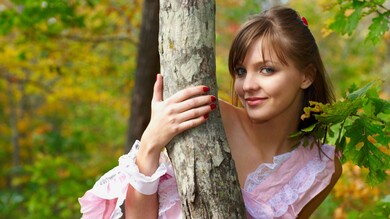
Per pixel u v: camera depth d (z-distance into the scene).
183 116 1.95
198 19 1.94
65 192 6.16
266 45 2.22
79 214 7.55
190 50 1.94
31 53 7.54
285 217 2.39
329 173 2.49
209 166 1.94
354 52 8.57
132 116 4.69
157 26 4.57
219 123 1.99
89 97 9.64
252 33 2.24
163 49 1.99
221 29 9.91
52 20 6.75
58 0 6.04
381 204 2.82
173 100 1.96
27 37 6.88
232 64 2.31
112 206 2.31
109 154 11.70
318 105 2.20
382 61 8.86
